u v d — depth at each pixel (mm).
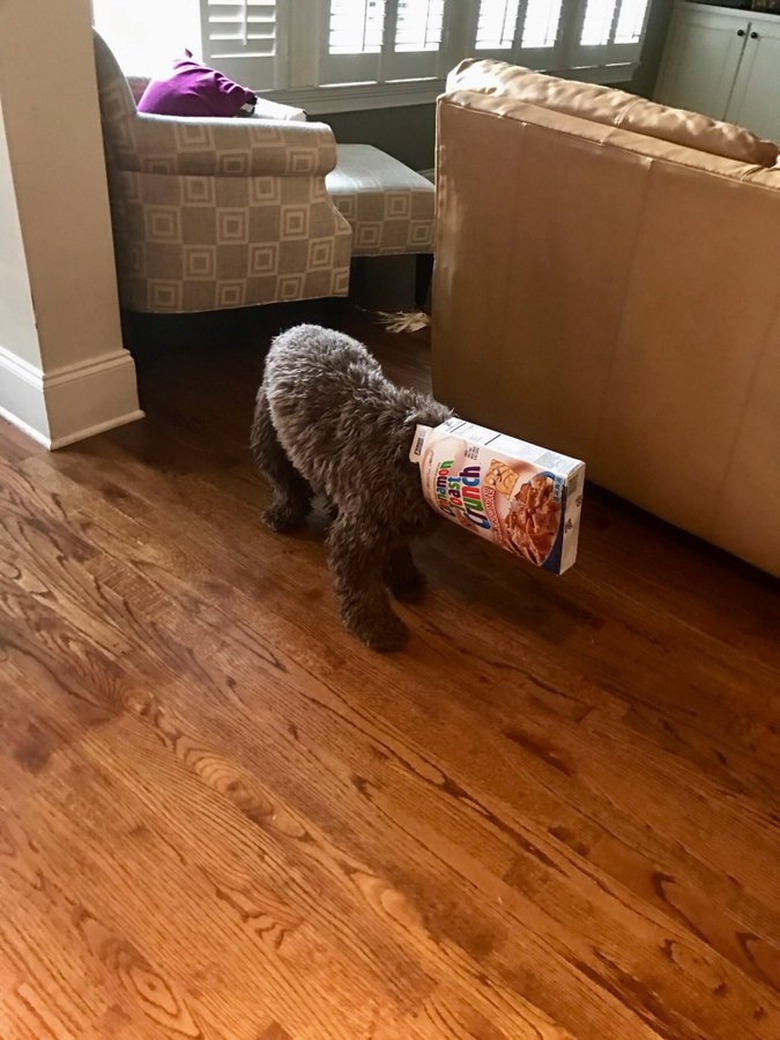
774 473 1618
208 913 1162
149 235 2096
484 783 1357
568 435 1958
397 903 1189
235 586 1694
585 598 1743
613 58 4344
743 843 1303
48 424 2010
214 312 2715
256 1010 1067
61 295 1902
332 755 1381
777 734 1480
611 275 1697
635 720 1484
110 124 1943
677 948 1166
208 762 1356
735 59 4488
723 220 1490
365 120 3475
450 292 2053
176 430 2154
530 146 1715
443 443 1337
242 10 2811
